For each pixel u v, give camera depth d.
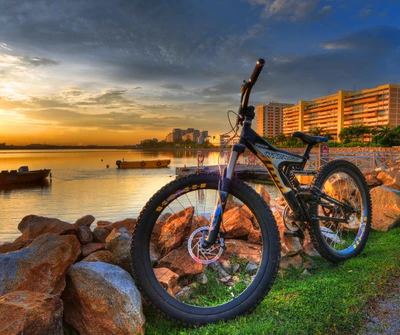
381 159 27.16
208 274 2.99
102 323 2.07
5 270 2.08
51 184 41.81
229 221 3.57
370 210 3.60
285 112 160.12
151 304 2.25
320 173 3.13
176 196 2.39
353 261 3.25
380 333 2.06
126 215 20.78
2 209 24.30
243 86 2.46
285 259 3.26
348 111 124.62
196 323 2.23
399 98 110.94
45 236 2.36
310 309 2.33
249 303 2.31
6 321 1.53
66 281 2.26
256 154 2.76
